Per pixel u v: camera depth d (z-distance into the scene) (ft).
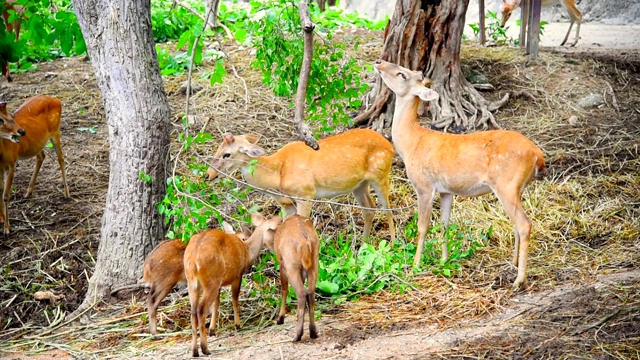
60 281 36.96
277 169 36.76
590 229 38.24
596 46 63.00
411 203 41.78
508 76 53.47
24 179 46.01
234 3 73.20
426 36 49.01
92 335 32.09
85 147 49.21
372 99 50.44
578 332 28.27
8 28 59.11
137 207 34.78
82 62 62.75
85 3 33.96
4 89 56.95
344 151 36.83
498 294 32.07
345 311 31.76
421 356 27.27
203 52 60.64
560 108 50.19
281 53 37.50
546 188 41.81
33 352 30.91
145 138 34.58
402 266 35.01
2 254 38.81
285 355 28.04
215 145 46.83
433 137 34.91
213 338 30.42
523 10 58.80
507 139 32.78
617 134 47.09
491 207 40.42
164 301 34.19
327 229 40.16
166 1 69.00
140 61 34.40
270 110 51.21
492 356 27.04
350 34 67.51
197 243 28.84
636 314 29.04
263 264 33.91
